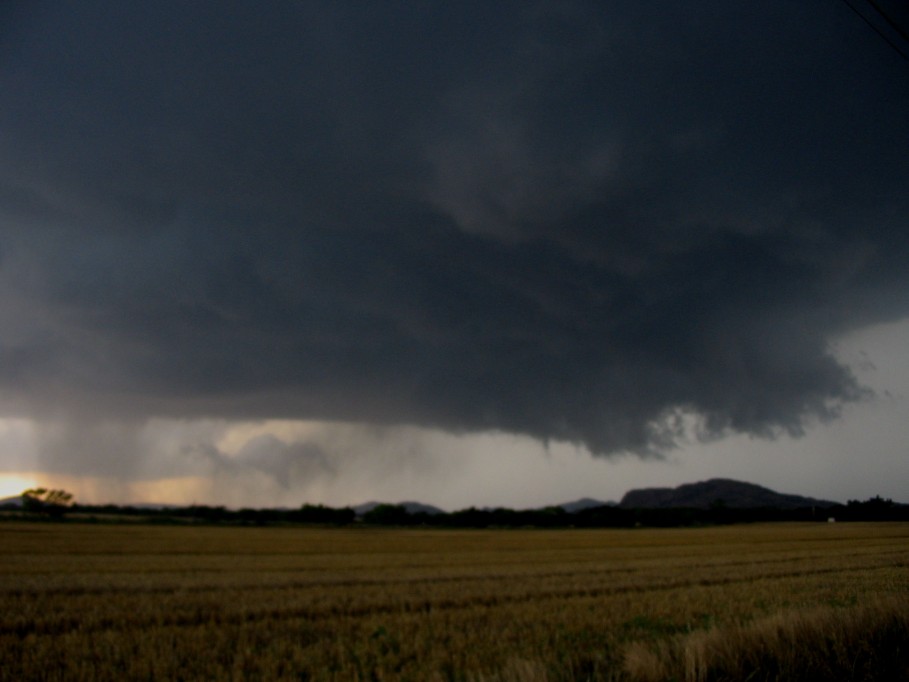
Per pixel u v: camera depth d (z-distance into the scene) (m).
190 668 9.95
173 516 122.25
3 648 11.48
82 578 23.89
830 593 18.14
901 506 134.75
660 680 7.14
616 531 98.56
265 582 23.05
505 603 17.89
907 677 7.14
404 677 8.92
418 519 134.75
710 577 24.56
